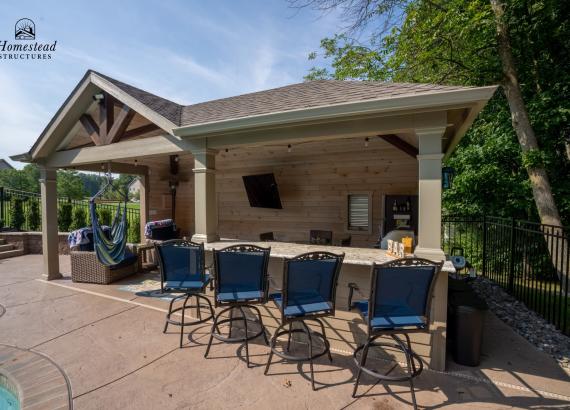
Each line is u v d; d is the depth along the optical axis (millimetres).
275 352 3154
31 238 10070
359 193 6359
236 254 3219
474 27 6879
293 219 7016
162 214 9023
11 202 10883
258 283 3314
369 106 3156
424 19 8258
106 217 11375
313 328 3818
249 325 4234
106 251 5930
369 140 6195
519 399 2732
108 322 4410
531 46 7391
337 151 6516
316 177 6746
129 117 5410
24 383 2939
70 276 7102
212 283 4301
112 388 2865
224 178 7781
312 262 2918
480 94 2785
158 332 4082
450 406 2629
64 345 3707
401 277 2609
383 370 3184
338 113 3301
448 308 3633
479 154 8156
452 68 8359
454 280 4273
